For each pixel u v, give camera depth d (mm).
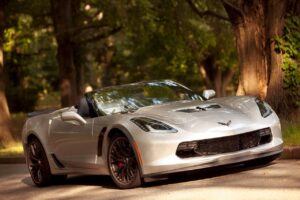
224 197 8391
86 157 10891
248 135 9695
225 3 16516
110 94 11180
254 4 16359
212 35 37031
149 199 8836
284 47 15555
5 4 23891
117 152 10062
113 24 32312
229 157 9461
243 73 16672
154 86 11438
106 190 10305
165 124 9578
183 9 34219
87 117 11047
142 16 33219
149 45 40438
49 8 35031
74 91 32344
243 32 16578
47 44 47719
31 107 47531
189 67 53781
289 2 15641
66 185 11953
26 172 15320
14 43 38219
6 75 46688
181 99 11141
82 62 38844
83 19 36844
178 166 9297
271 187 8727
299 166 10281
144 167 9500
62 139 11492
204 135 9375
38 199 10570
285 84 15547
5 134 22359
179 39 36812
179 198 8648
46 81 59625
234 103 10508
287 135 12930
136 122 9711
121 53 56469
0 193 11953
